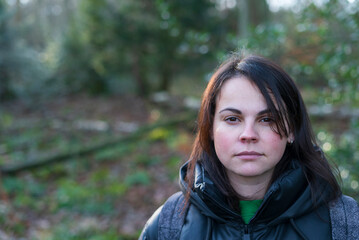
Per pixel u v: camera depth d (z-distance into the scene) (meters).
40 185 6.37
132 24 14.08
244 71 1.25
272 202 1.23
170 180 6.66
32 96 15.37
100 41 14.96
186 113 12.07
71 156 7.83
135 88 16.64
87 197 5.89
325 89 3.92
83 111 13.27
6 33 14.39
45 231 4.65
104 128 10.62
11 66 14.48
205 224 1.30
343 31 3.65
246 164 1.22
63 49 16.61
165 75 15.62
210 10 13.80
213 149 1.36
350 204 1.31
